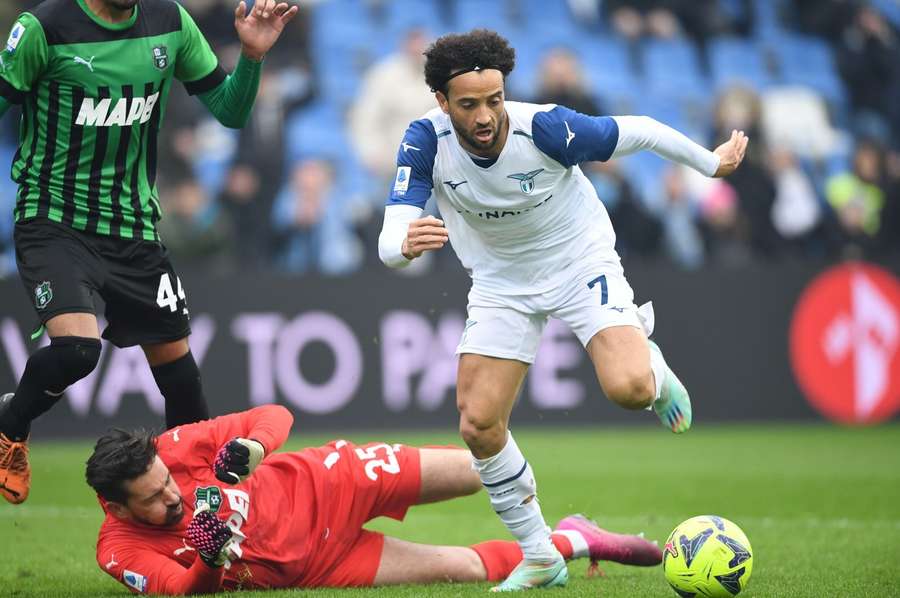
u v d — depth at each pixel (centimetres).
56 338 1775
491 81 1641
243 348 4112
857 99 5953
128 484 1623
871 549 2170
